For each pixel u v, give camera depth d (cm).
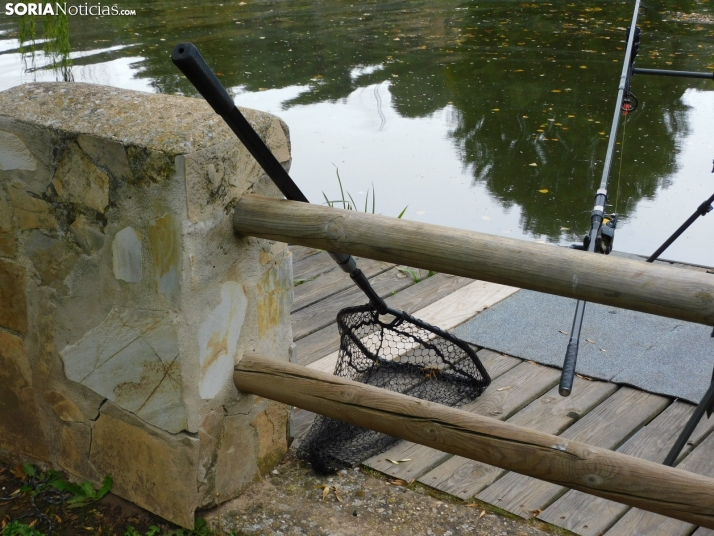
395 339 303
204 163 174
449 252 160
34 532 203
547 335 312
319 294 352
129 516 208
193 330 184
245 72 819
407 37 979
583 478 166
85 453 215
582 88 771
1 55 780
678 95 761
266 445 221
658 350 299
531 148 627
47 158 189
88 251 192
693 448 240
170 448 195
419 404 182
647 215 515
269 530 201
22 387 221
